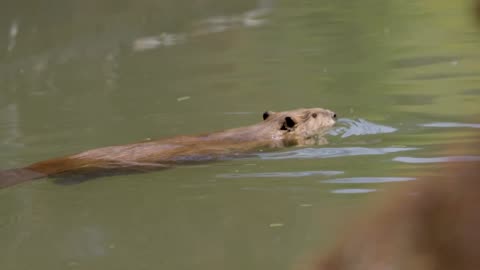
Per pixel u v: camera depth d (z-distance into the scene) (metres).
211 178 14.95
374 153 15.96
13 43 31.64
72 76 26.92
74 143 18.38
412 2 38.50
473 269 2.10
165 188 14.48
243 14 37.66
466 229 2.13
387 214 2.23
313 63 26.92
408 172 14.31
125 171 15.45
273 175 14.95
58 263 11.21
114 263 11.17
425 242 2.16
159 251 11.45
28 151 17.80
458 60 25.22
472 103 19.50
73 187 14.63
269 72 25.80
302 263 10.44
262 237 11.78
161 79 25.80
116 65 28.45
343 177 14.45
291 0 41.59
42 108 22.36
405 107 19.94
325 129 18.58
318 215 12.50
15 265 11.11
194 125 19.81
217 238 11.75
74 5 35.78
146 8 36.81
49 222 12.89
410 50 27.78
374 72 24.61
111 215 13.14
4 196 14.25
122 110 21.66
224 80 25.08
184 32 34.03
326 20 35.47
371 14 36.25
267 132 17.94
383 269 2.15
